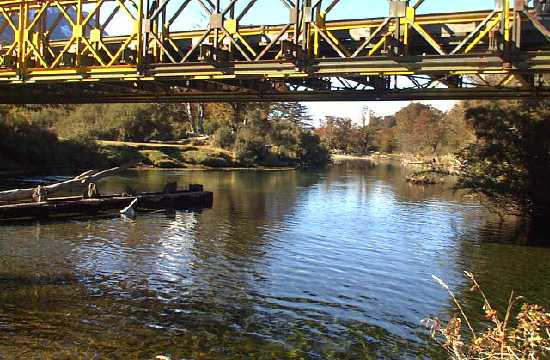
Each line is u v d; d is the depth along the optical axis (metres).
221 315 12.21
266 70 17.83
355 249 20.44
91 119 72.81
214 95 25.22
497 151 28.84
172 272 15.65
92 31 21.78
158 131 77.31
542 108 28.53
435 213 32.44
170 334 10.85
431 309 13.49
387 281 15.95
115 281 14.33
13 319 11.02
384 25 15.94
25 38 23.86
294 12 17.09
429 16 17.41
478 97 21.38
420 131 109.75
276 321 12.05
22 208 22.42
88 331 10.69
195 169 64.00
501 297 14.82
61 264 15.66
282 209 31.28
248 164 74.88
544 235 25.02
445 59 15.27
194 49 19.05
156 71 19.94
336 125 159.38
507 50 14.40
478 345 6.28
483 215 31.86
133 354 9.76
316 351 10.52
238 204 32.69
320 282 15.45
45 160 49.81
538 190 28.41
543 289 15.77
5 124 48.00
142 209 28.05
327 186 49.72
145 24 20.06
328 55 20.73
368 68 16.34
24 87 27.00
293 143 88.38
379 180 59.81
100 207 25.81
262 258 18.11
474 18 16.89
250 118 87.69
